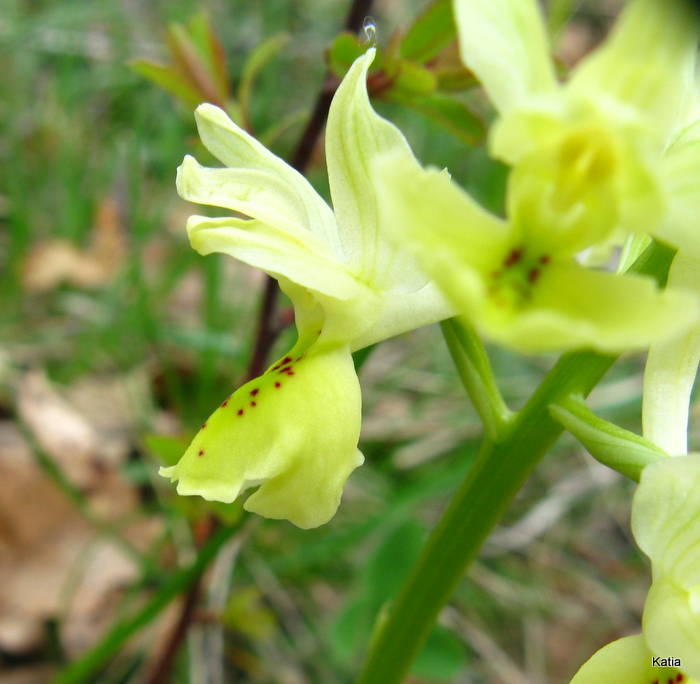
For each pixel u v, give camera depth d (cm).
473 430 9
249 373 7
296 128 12
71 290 11
